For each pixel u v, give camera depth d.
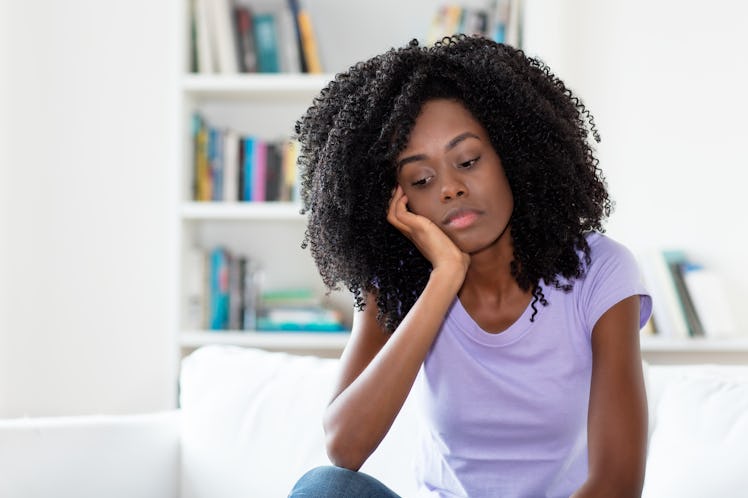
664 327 3.77
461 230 1.77
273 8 4.21
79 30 4.38
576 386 1.85
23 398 4.34
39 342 4.35
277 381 2.47
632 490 1.66
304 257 4.30
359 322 2.04
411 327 1.79
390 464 2.30
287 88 3.95
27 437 2.26
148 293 4.34
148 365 4.34
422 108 1.75
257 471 2.37
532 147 1.78
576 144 1.84
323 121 1.99
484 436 1.90
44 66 4.38
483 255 1.86
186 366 2.59
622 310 1.79
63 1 4.37
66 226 4.36
